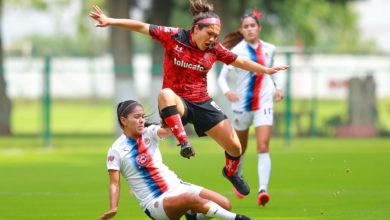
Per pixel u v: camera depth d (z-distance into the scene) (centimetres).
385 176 4553
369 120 8619
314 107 8519
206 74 2730
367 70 9219
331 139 8319
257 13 3472
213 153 6569
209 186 4044
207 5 2645
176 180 2395
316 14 15100
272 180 4328
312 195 3622
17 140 8181
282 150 6812
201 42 2634
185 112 2691
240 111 3428
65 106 15925
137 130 2373
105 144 7719
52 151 6850
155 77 8138
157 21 9162
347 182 4219
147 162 2377
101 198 3591
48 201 3484
